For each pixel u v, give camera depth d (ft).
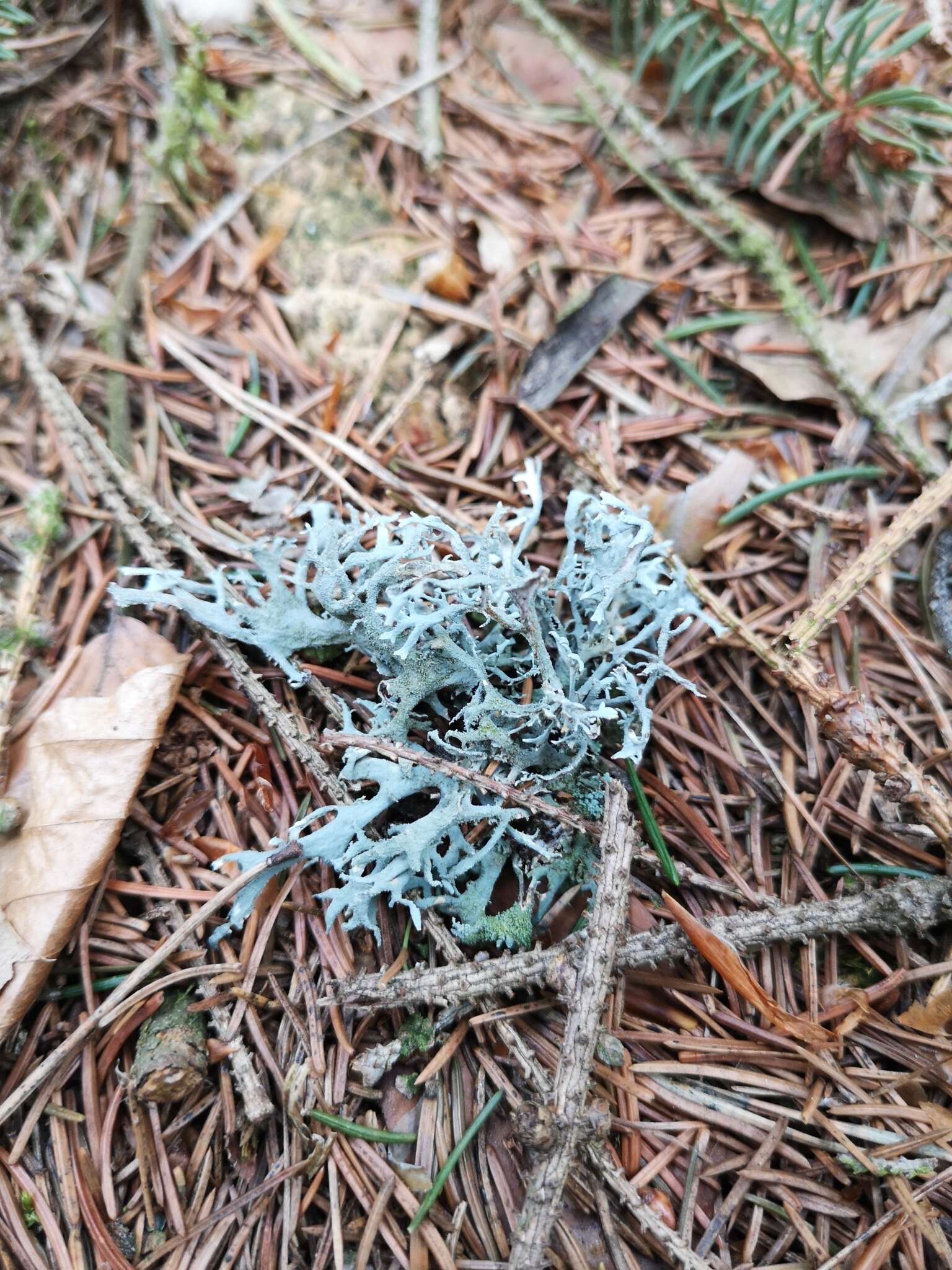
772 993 0.42
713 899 0.44
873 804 0.46
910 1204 0.37
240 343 0.54
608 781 0.40
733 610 0.50
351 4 0.59
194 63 0.54
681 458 0.53
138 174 0.55
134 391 0.52
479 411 0.53
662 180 0.57
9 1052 0.39
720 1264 0.37
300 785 0.45
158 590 0.43
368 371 0.53
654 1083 0.40
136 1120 0.38
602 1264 0.37
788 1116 0.40
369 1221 0.37
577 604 0.45
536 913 0.42
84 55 0.57
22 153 0.55
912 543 0.51
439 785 0.42
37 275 0.53
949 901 0.39
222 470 0.51
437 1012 0.41
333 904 0.40
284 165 0.56
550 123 0.58
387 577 0.42
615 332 0.55
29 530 0.48
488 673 0.44
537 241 0.56
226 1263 0.37
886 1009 0.42
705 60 0.54
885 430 0.51
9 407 0.51
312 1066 0.40
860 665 0.49
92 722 0.42
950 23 0.56
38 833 0.40
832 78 0.53
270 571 0.44
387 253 0.55
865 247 0.56
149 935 0.42
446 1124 0.39
